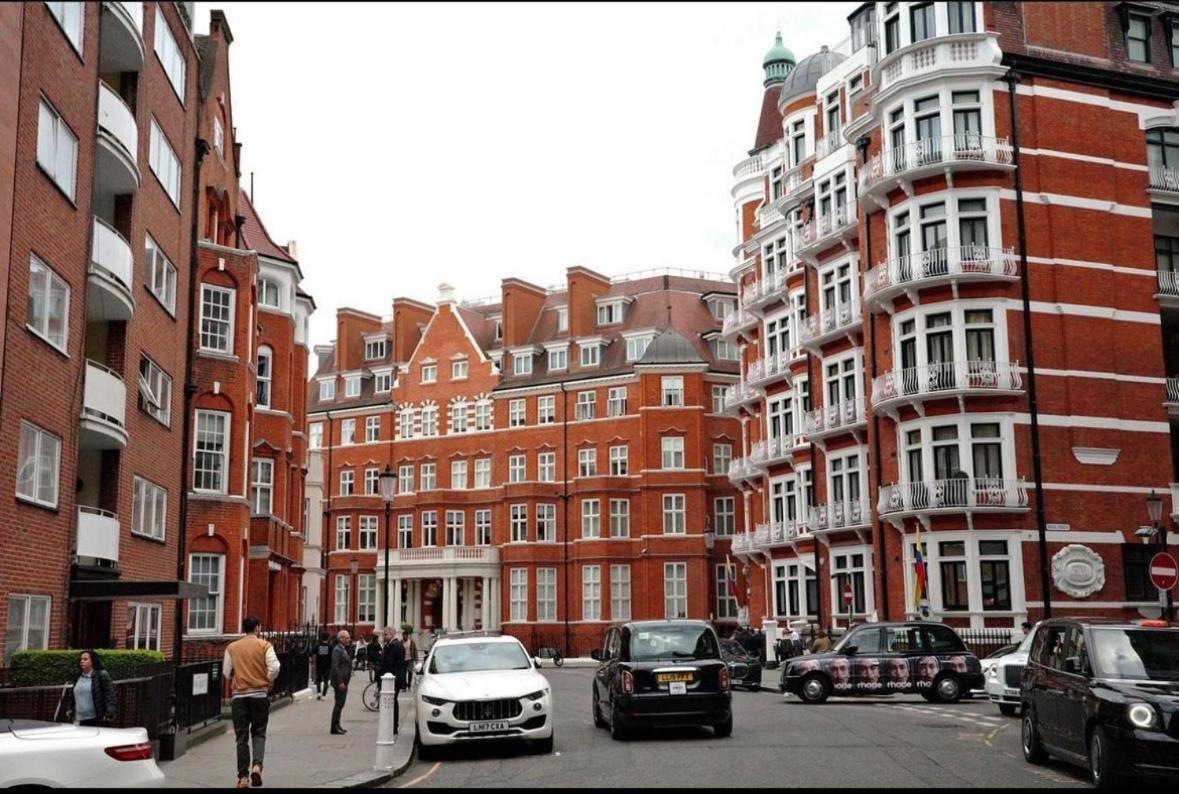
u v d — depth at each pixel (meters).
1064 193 36.44
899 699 27.56
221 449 31.17
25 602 18.64
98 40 22.06
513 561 66.94
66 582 20.36
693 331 69.75
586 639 64.88
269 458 37.31
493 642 19.38
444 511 71.00
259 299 37.97
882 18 38.41
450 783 14.36
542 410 69.69
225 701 25.70
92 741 10.09
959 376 34.81
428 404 74.38
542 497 67.62
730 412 56.78
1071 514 34.72
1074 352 35.66
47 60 19.30
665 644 18.94
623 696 18.36
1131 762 11.98
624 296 71.19
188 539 30.16
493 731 16.94
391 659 20.78
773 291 49.47
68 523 20.48
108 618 23.25
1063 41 37.78
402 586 72.38
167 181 27.41
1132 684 12.74
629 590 64.94
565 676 47.03
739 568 64.38
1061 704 13.79
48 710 16.05
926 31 37.19
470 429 72.44
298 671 34.00
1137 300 36.81
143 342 25.48
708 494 65.19
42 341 19.23
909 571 36.06
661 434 65.62
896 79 37.16
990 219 35.66
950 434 35.50
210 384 30.98
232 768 15.52
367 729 22.17
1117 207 37.09
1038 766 14.73
